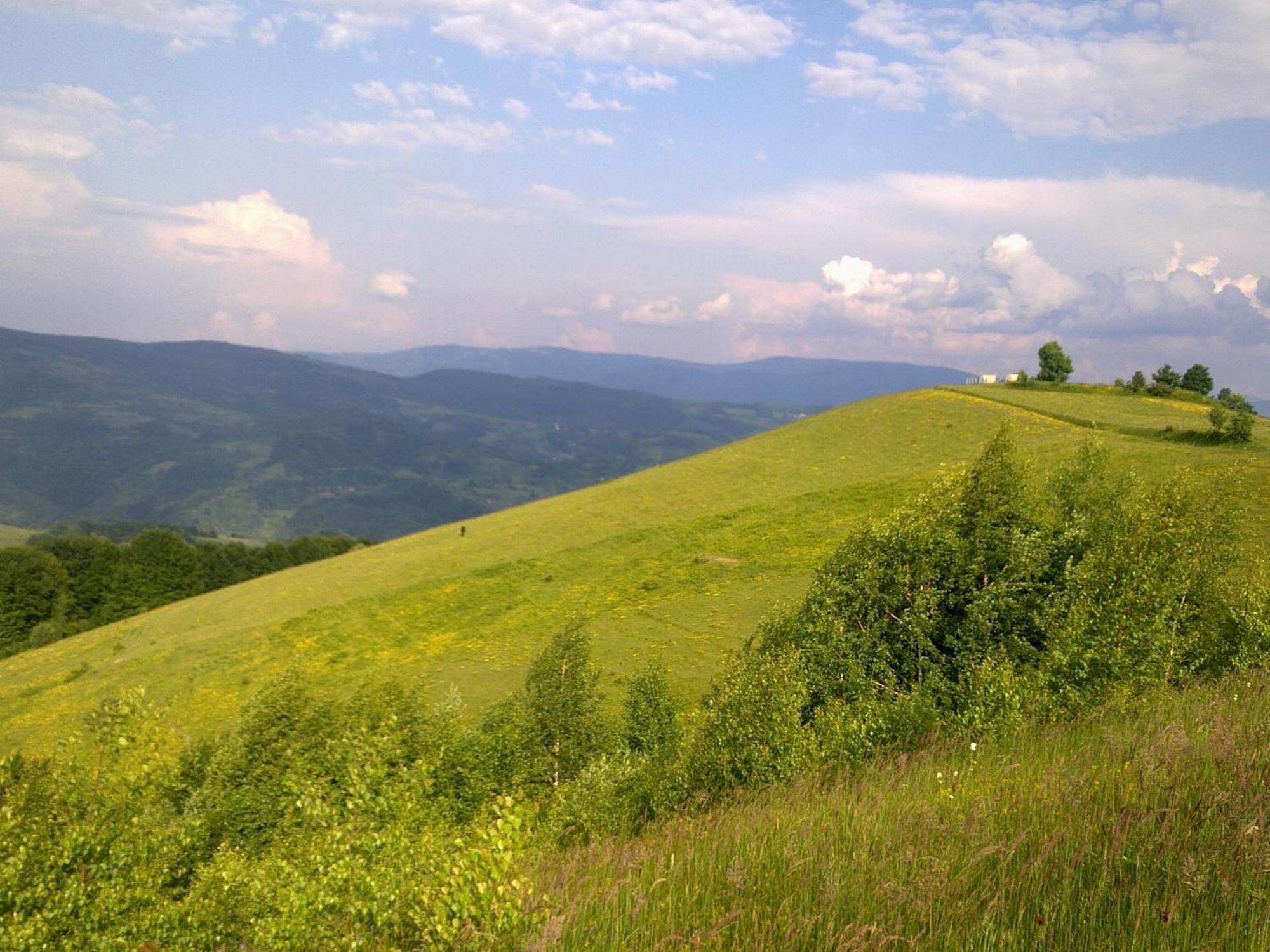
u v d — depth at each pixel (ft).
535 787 116.26
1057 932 18.86
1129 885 20.15
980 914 19.81
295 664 138.31
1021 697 66.33
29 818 44.50
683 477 321.52
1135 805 24.29
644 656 179.22
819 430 342.23
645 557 249.96
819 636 99.35
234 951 41.16
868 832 27.20
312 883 38.60
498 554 278.05
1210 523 96.63
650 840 36.45
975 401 332.60
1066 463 127.85
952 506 107.96
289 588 293.23
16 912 40.52
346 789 54.85
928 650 96.12
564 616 222.69
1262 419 285.23
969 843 23.89
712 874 25.30
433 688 192.54
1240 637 76.84
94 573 429.79
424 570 278.05
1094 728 45.11
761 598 201.77
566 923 23.21
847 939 19.54
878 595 101.09
